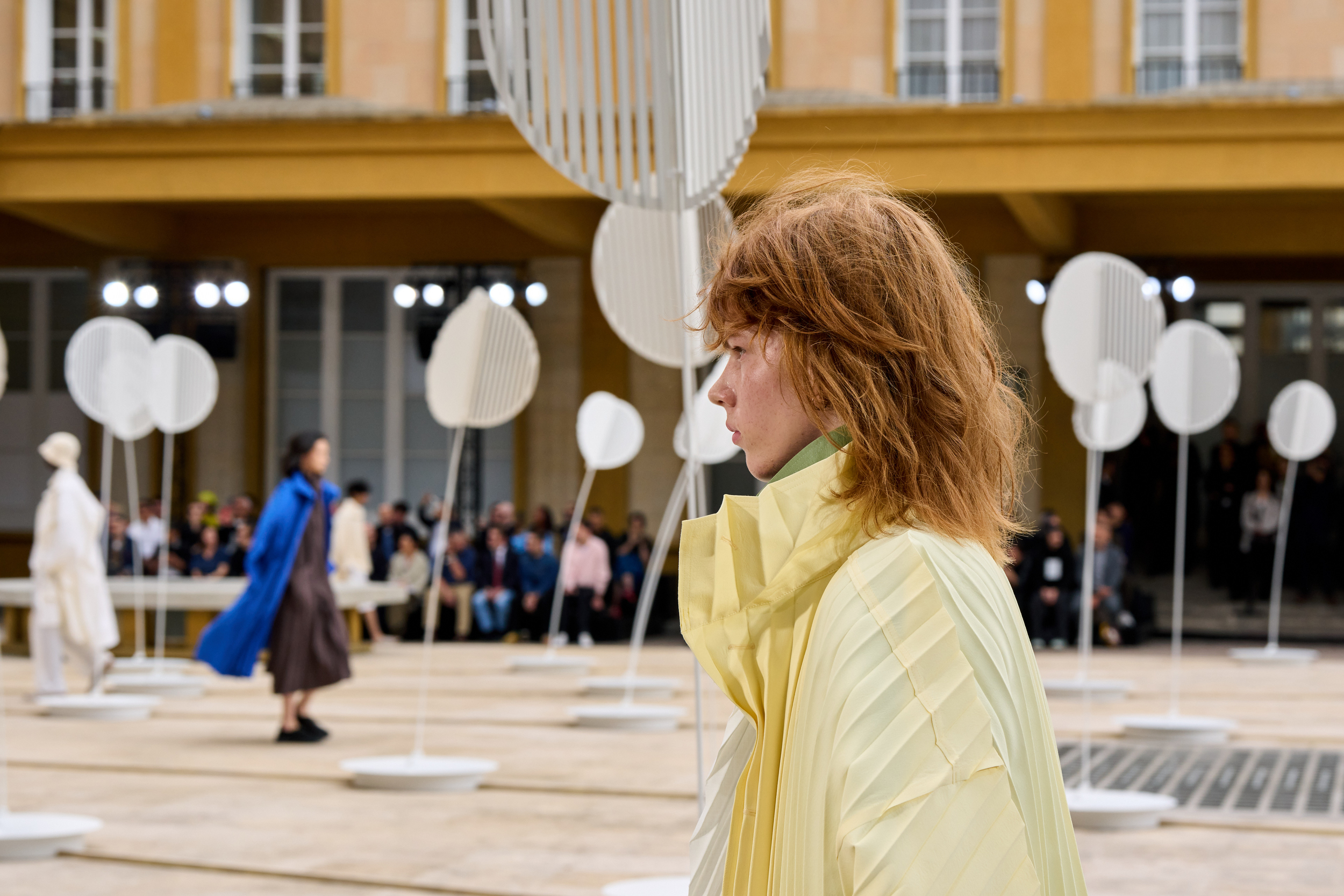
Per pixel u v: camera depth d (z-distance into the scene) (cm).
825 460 99
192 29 1812
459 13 1786
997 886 79
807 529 98
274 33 1809
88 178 1588
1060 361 650
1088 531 662
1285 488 1446
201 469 1978
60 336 2025
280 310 2002
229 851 545
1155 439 1828
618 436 1239
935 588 88
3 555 2017
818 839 83
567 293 1922
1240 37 1620
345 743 856
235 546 1648
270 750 822
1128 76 1636
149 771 748
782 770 91
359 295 1992
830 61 1688
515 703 1060
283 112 1766
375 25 1792
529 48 290
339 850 548
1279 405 1375
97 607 1041
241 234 1961
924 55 1680
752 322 102
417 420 1978
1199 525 1852
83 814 622
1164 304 1772
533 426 1934
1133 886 495
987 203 1748
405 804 653
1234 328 1927
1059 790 96
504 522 1680
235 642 838
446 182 1538
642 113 287
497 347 716
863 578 90
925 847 79
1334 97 1368
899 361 98
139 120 1570
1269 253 1736
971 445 99
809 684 88
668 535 734
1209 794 679
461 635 1648
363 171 1547
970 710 84
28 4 1823
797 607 96
